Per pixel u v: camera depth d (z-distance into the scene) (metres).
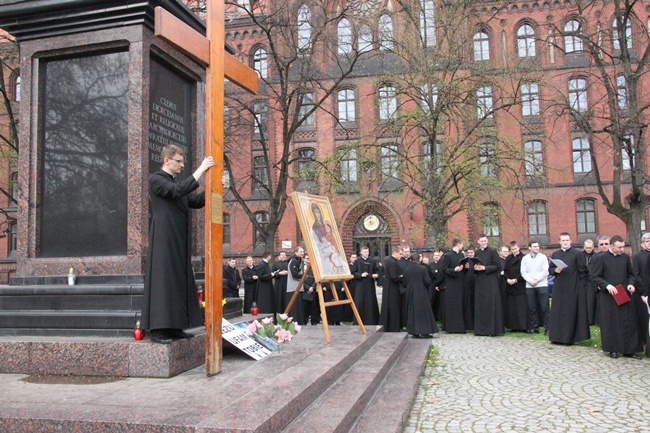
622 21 16.39
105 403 3.60
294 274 12.58
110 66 5.97
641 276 8.43
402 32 21.36
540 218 31.33
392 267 12.01
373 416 4.55
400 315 12.19
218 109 4.81
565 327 9.76
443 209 17.27
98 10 5.81
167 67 6.47
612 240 8.57
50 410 3.41
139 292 5.27
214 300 4.61
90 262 5.67
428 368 7.60
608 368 7.55
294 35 20.88
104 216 5.80
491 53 31.50
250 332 5.67
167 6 6.03
